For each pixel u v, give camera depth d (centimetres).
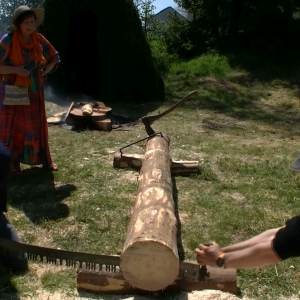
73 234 500
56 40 1205
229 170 717
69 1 1181
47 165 677
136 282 336
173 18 2069
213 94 1398
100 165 713
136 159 699
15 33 601
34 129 646
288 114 1226
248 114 1189
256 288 409
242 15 1922
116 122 1008
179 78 1552
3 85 620
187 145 852
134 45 1233
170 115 1123
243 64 1666
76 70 1292
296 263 443
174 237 354
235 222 533
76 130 920
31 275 418
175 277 332
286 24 1861
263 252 214
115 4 1194
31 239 486
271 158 791
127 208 565
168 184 467
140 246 328
